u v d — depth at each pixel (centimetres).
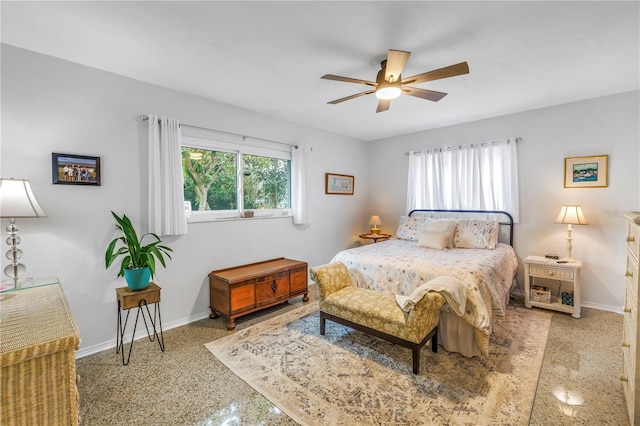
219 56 231
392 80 220
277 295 338
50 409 82
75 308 241
